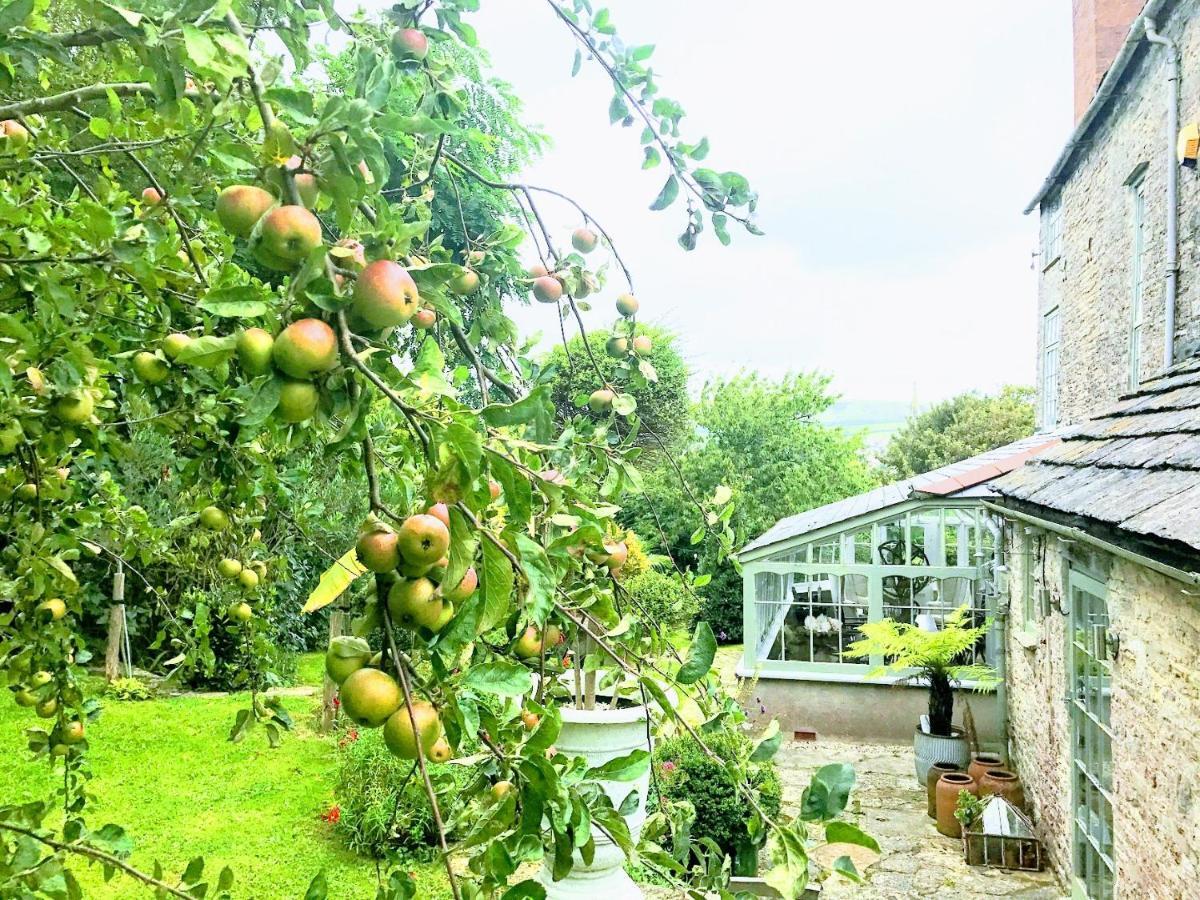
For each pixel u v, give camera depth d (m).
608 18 1.93
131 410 2.71
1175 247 6.50
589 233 2.29
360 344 1.11
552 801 1.23
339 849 5.73
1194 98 6.23
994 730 9.13
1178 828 3.41
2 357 1.63
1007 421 28.62
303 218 1.09
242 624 2.88
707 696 1.94
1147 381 6.80
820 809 1.28
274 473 2.54
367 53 1.25
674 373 11.65
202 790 6.76
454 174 2.41
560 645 2.05
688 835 1.86
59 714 2.61
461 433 1.04
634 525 10.58
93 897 4.85
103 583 9.76
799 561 9.84
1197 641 3.22
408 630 1.21
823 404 19.61
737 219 2.04
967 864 6.14
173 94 1.24
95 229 1.66
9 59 1.43
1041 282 12.00
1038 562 6.48
